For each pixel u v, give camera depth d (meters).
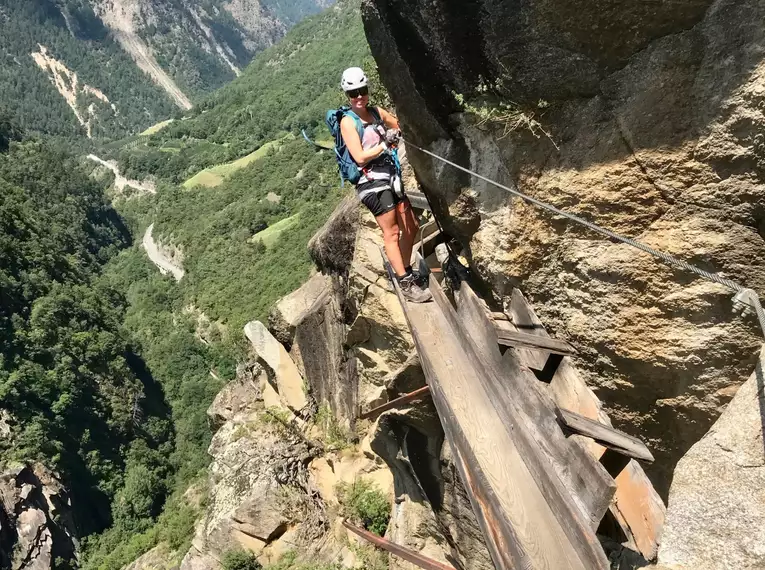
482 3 4.02
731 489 2.43
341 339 14.56
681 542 2.49
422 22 4.40
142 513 42.69
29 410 43.44
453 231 5.38
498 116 4.32
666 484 4.44
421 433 7.54
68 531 39.28
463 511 7.14
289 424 18.23
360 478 14.00
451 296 5.93
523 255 4.56
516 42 3.97
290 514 15.78
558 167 4.11
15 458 39.44
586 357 4.40
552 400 3.40
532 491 3.41
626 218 3.79
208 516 17.73
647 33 3.37
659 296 3.76
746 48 2.97
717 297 3.49
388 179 4.56
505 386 3.88
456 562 8.04
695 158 3.35
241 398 22.84
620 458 3.47
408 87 4.85
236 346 49.50
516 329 4.71
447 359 4.46
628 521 3.36
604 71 3.67
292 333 18.28
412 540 9.38
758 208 3.18
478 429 3.87
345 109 4.50
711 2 3.07
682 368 3.79
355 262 10.11
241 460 18.14
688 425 4.00
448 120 4.77
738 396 2.69
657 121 3.46
